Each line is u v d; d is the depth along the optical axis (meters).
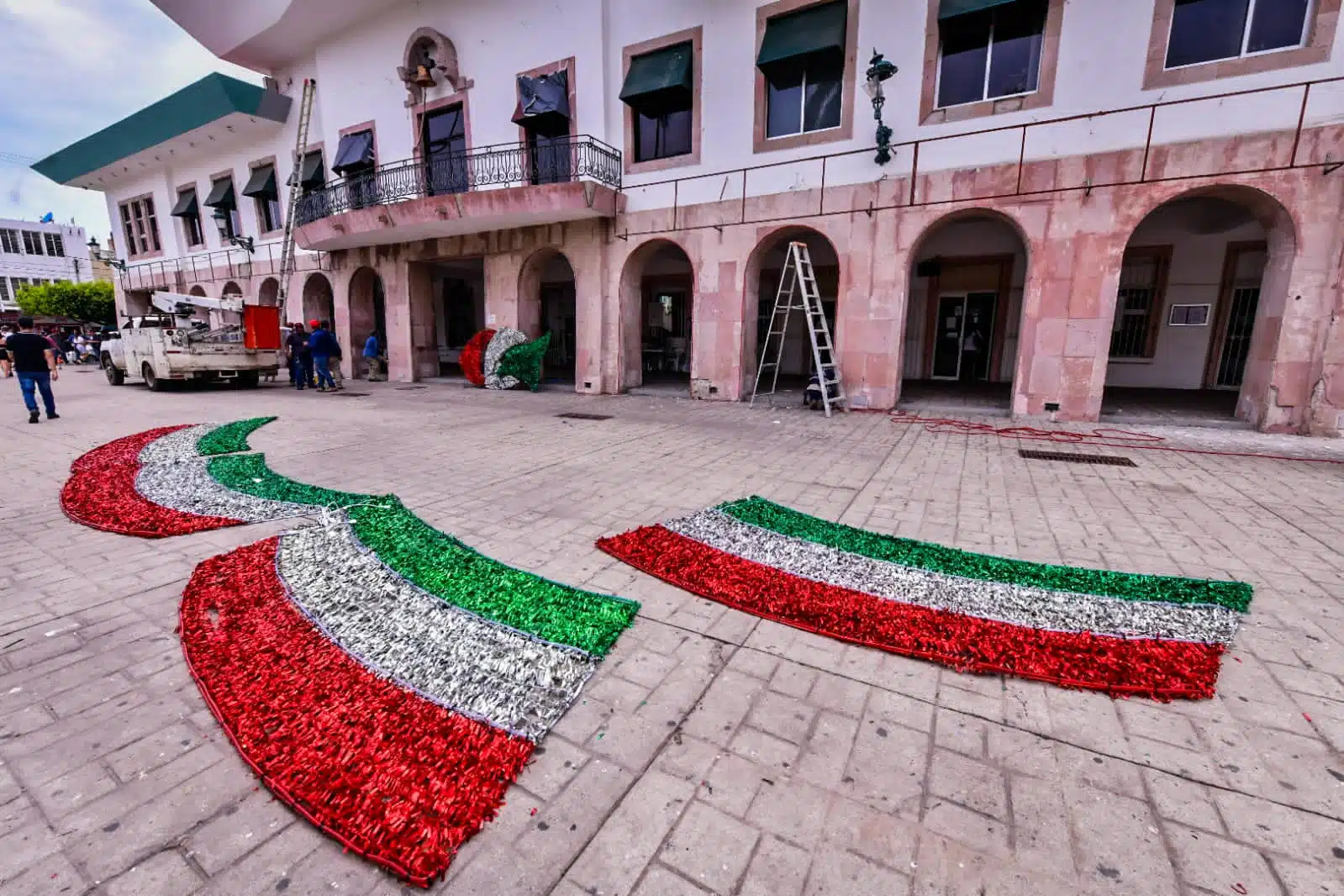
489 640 2.96
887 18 9.91
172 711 2.48
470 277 23.28
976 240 14.87
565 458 7.11
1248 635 3.07
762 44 10.96
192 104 18.27
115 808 1.97
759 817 1.94
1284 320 8.23
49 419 9.93
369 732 2.29
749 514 4.91
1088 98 8.79
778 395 12.98
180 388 15.16
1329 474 6.38
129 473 6.19
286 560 3.93
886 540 4.36
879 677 2.72
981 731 2.35
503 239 14.62
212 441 7.80
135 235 25.25
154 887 1.69
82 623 3.19
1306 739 2.29
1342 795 2.02
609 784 2.08
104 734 2.33
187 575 3.80
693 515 4.92
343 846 1.83
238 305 15.26
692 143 11.95
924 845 1.83
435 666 2.74
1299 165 7.83
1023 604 3.34
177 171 22.58
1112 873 1.72
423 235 15.07
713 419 10.00
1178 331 13.54
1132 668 2.71
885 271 10.44
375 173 15.31
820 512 5.11
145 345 14.33
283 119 18.66
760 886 1.69
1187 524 4.82
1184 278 13.31
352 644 2.92
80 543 4.35
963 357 15.81
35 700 2.53
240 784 2.09
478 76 14.12
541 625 3.11
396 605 3.32
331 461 6.91
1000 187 9.41
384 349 19.97
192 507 5.08
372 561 3.90
